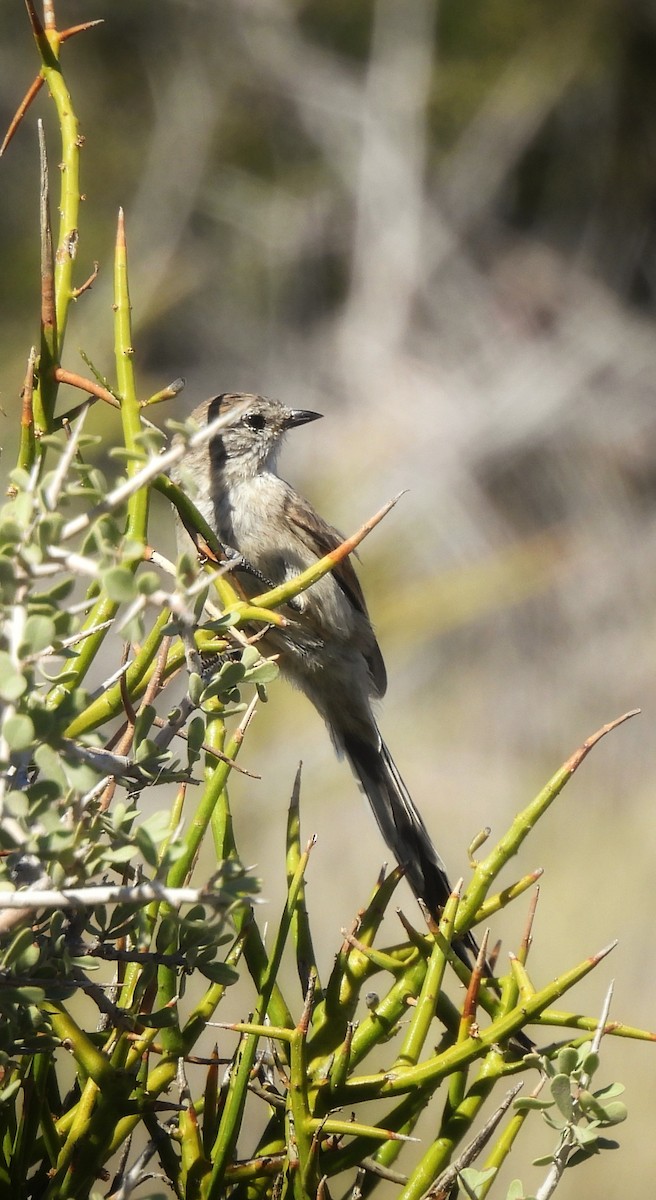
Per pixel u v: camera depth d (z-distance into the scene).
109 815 2.74
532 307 20.31
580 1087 3.04
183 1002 7.79
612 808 14.81
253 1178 3.24
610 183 21.05
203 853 8.33
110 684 3.15
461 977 3.47
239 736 3.45
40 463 2.77
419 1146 7.60
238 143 20.84
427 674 15.98
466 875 13.81
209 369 19.77
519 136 20.98
